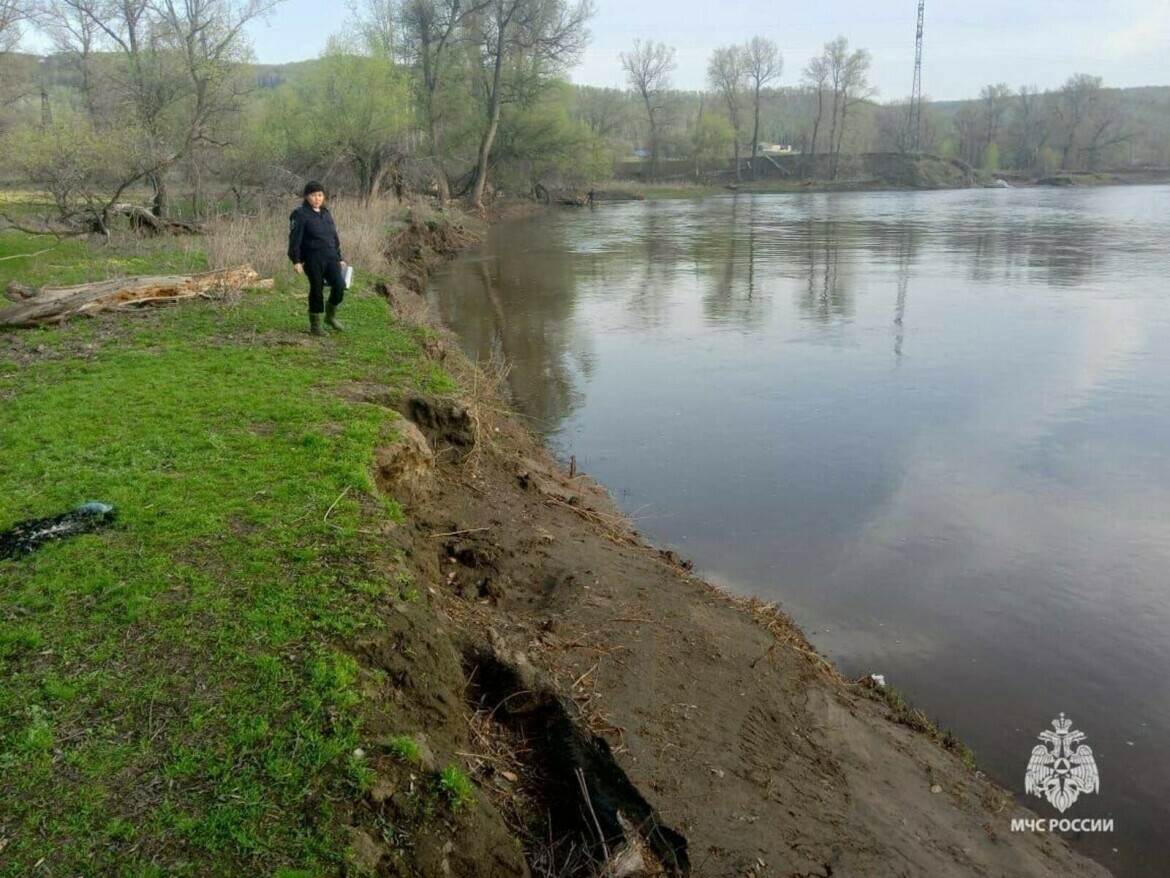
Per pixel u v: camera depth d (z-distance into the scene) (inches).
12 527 204.1
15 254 669.9
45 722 145.3
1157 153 4237.2
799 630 281.6
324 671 157.8
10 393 307.4
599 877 155.6
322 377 338.0
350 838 130.0
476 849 141.3
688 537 347.3
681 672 222.8
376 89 1330.0
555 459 428.1
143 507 214.1
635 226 1777.8
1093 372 577.6
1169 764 225.1
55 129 758.5
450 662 182.1
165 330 413.4
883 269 1071.6
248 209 983.6
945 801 206.2
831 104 4377.5
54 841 124.6
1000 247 1288.1
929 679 260.4
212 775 136.5
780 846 172.7
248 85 1052.5
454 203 1825.8
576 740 181.0
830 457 434.3
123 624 169.5
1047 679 259.9
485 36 1801.2
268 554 195.2
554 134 2032.5
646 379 577.6
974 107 4387.3
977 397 527.2
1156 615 293.4
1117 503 378.0
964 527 357.7
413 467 275.4
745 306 836.0
